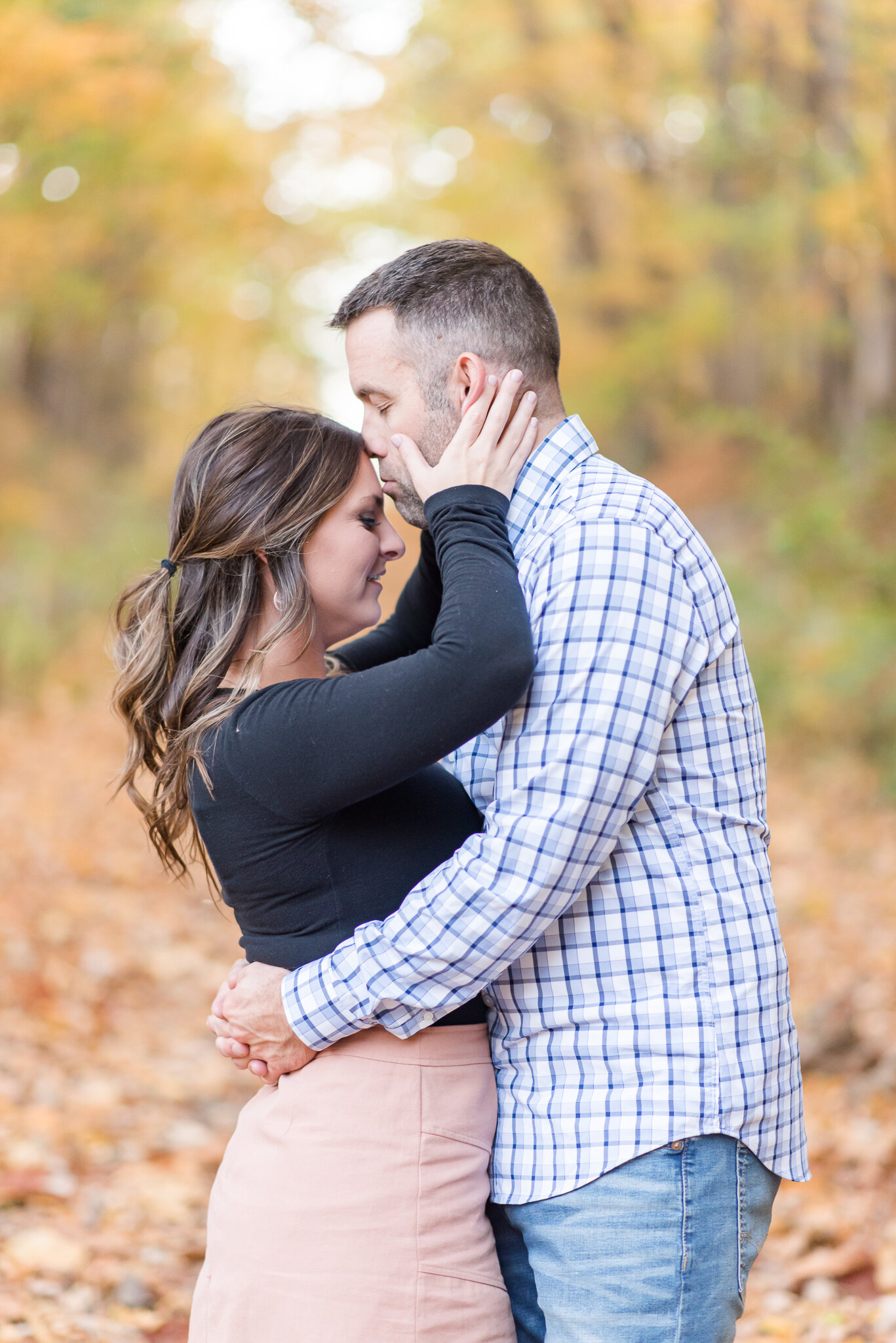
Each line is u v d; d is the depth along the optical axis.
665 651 1.46
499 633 1.41
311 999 1.50
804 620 9.45
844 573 9.56
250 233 9.25
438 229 10.63
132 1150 3.48
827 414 11.48
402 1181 1.49
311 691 1.50
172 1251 2.89
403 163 9.78
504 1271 1.61
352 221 10.20
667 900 1.48
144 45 6.93
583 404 11.13
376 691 1.43
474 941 1.42
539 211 10.60
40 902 5.71
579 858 1.41
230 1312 1.50
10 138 6.90
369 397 1.69
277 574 1.62
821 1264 2.91
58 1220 2.96
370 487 1.71
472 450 1.57
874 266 9.28
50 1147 3.37
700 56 9.37
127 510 11.27
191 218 8.52
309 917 1.55
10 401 12.09
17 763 8.16
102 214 8.03
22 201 7.68
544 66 9.37
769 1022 1.50
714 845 1.51
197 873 6.57
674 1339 1.42
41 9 6.29
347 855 1.55
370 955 1.47
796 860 7.20
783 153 9.15
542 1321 1.58
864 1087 3.91
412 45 9.12
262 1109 1.58
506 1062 1.57
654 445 12.45
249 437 1.65
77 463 11.83
